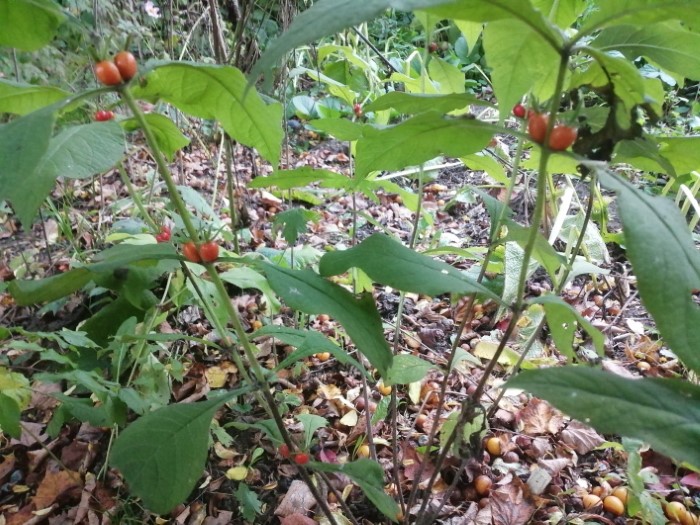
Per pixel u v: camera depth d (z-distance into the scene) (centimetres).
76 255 198
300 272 85
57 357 117
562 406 56
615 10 59
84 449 151
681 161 91
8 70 226
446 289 75
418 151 87
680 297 53
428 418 162
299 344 96
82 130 71
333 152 367
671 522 131
